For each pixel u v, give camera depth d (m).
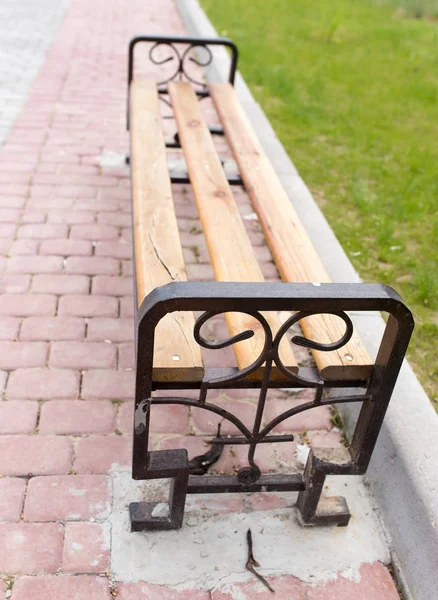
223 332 3.05
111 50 7.14
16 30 7.46
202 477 2.10
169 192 2.79
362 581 2.08
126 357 2.85
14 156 4.46
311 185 4.54
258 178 3.04
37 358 2.79
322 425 2.64
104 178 4.31
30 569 1.99
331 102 6.29
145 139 3.29
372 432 1.99
